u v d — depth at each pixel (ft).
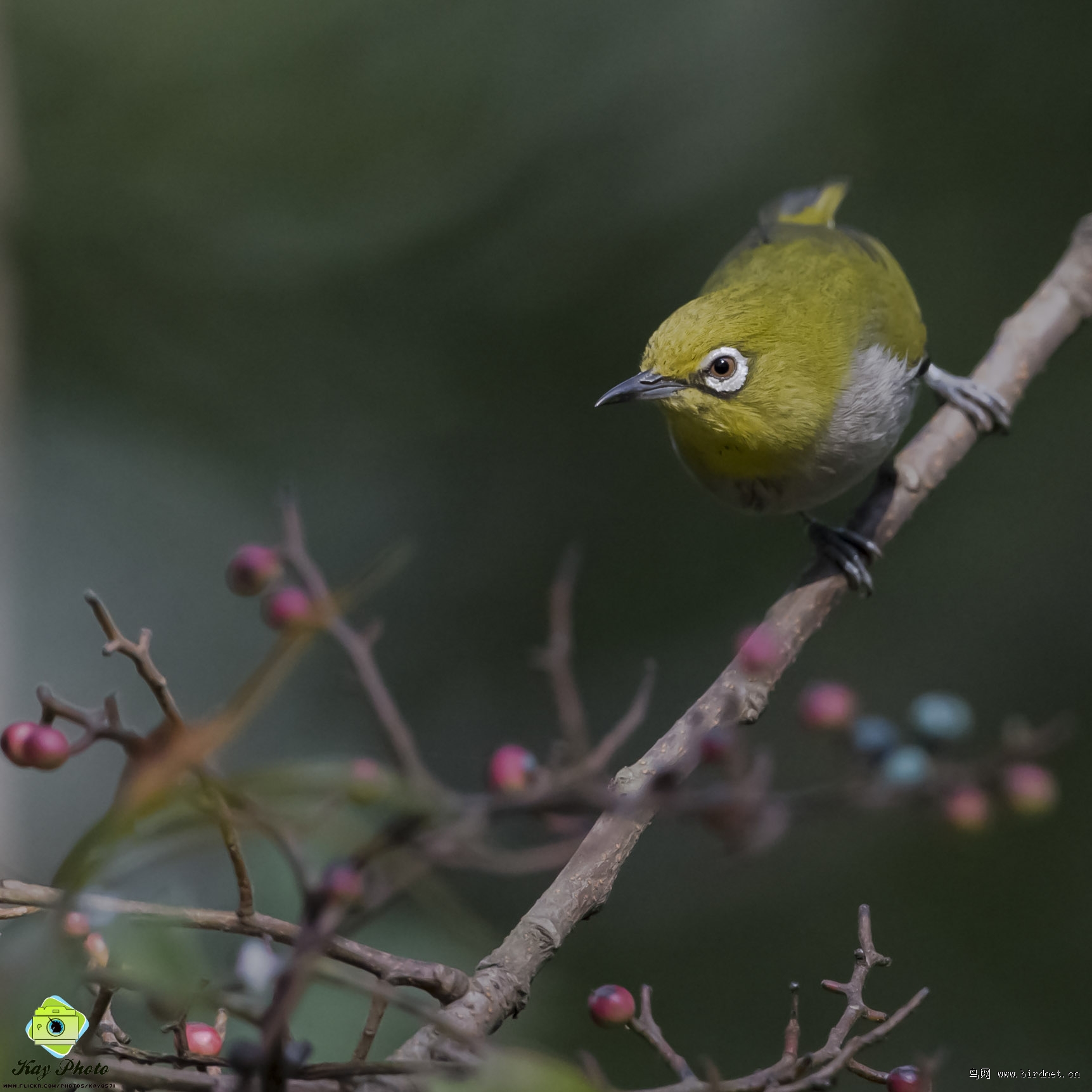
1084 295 25.13
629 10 35.73
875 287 25.70
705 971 35.70
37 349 38.11
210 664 43.98
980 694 37.40
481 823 8.89
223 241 36.60
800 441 24.88
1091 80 36.19
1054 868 35.22
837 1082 11.29
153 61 34.99
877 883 36.17
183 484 40.68
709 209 37.29
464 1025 12.07
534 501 42.06
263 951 9.73
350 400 39.81
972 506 38.99
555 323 38.70
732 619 39.96
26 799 38.65
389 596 42.45
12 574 36.42
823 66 36.76
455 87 35.68
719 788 9.87
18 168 35.50
